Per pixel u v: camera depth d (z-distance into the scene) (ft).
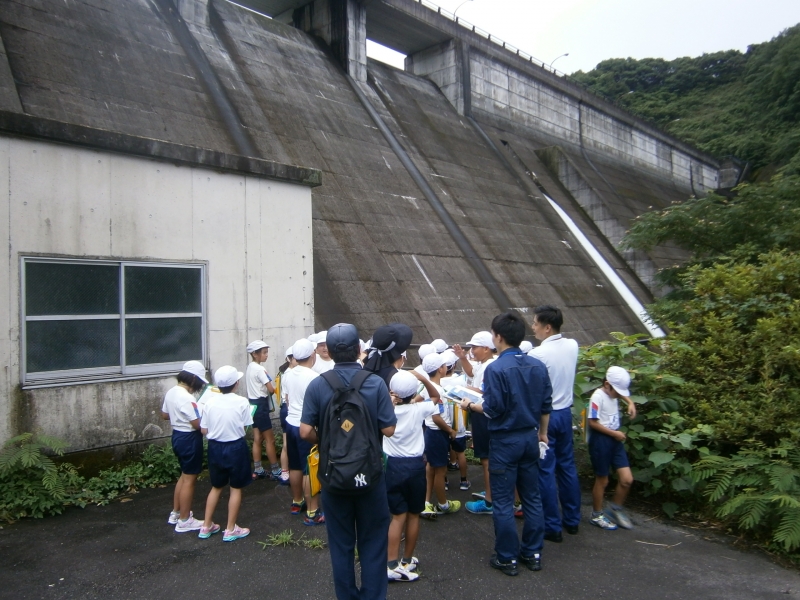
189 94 48.44
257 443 23.34
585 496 21.81
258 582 14.92
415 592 14.58
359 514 12.66
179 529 17.88
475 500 20.94
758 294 23.82
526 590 14.76
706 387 22.06
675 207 48.73
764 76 180.45
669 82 226.58
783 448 18.79
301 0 76.13
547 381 15.92
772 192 44.70
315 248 41.22
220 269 25.79
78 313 21.80
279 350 27.76
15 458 18.90
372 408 12.59
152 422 23.26
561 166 89.66
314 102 61.41
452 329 44.47
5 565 15.69
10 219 20.24
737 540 18.07
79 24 46.42
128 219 23.06
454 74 86.79
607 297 69.21
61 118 36.99
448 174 68.44
